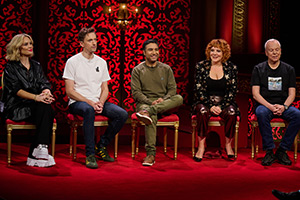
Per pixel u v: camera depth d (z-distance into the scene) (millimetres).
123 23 5750
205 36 5797
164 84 4633
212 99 4566
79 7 5688
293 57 6004
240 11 5723
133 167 4172
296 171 4137
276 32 5828
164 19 5859
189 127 5406
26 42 4203
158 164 4316
